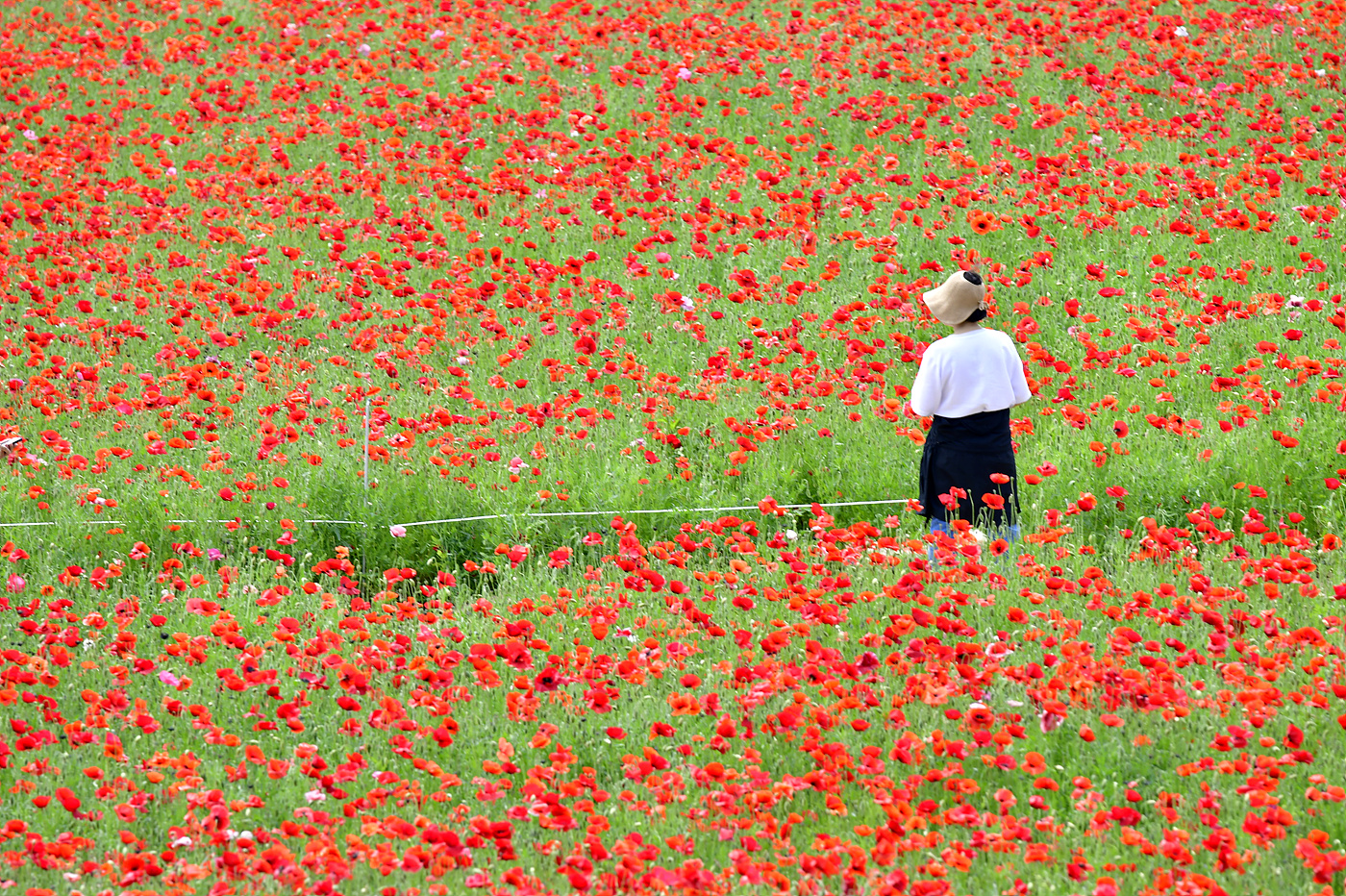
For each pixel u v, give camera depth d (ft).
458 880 52.24
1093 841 52.39
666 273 130.31
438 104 169.07
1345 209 132.36
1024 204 138.51
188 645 68.03
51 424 102.68
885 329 116.78
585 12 200.54
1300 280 118.42
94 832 55.31
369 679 67.41
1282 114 156.25
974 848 51.47
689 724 62.64
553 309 122.93
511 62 185.47
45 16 201.16
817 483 91.76
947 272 128.26
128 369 114.01
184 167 159.53
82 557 82.64
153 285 125.59
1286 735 55.67
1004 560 76.02
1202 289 118.73
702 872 48.16
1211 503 85.61
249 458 96.17
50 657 68.18
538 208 145.48
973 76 173.88
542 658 68.80
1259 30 179.22
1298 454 87.92
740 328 117.91
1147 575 73.05
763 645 64.23
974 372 78.02
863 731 61.05
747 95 173.17
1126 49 175.83
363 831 51.93
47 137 160.15
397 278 128.16
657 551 77.25
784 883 48.78
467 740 62.39
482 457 95.04
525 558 80.18
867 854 51.72
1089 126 156.56
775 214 140.36
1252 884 49.01
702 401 103.04
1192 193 135.23
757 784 54.75
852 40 185.88
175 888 48.34
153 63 185.16
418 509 88.33
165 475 90.33
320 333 119.85
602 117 169.17
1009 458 79.66
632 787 58.90
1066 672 60.29
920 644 63.21
